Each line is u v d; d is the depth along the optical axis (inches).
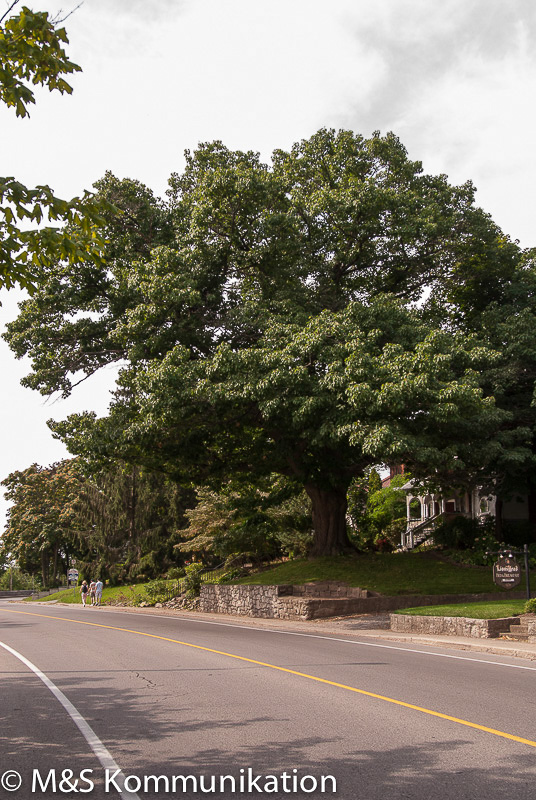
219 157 981.8
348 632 728.3
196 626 845.2
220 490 1219.9
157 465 1060.5
